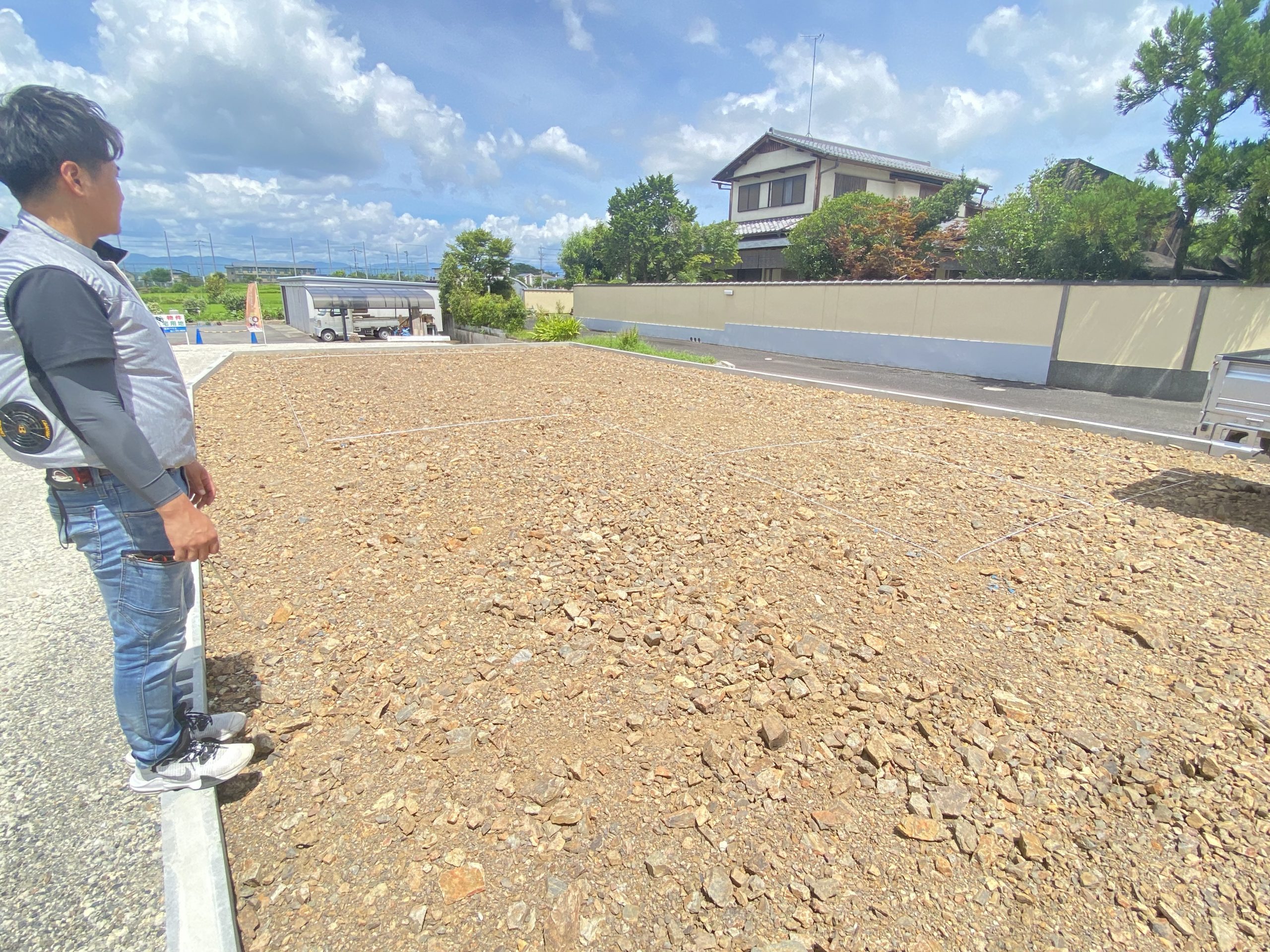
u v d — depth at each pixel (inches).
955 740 87.4
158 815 73.8
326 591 122.1
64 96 58.6
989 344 478.6
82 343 55.8
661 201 1025.5
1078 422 270.7
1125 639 110.7
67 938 59.4
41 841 69.8
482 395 319.9
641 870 68.5
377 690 94.6
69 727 87.4
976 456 221.1
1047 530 155.6
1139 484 192.9
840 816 75.4
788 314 644.1
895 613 117.2
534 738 86.1
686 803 76.7
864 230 719.7
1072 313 439.2
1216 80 379.2
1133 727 90.2
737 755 83.8
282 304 2004.2
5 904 62.6
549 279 1867.6
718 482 184.9
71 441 59.9
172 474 70.2
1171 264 538.0
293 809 74.7
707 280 1045.8
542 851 70.1
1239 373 161.0
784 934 62.1
